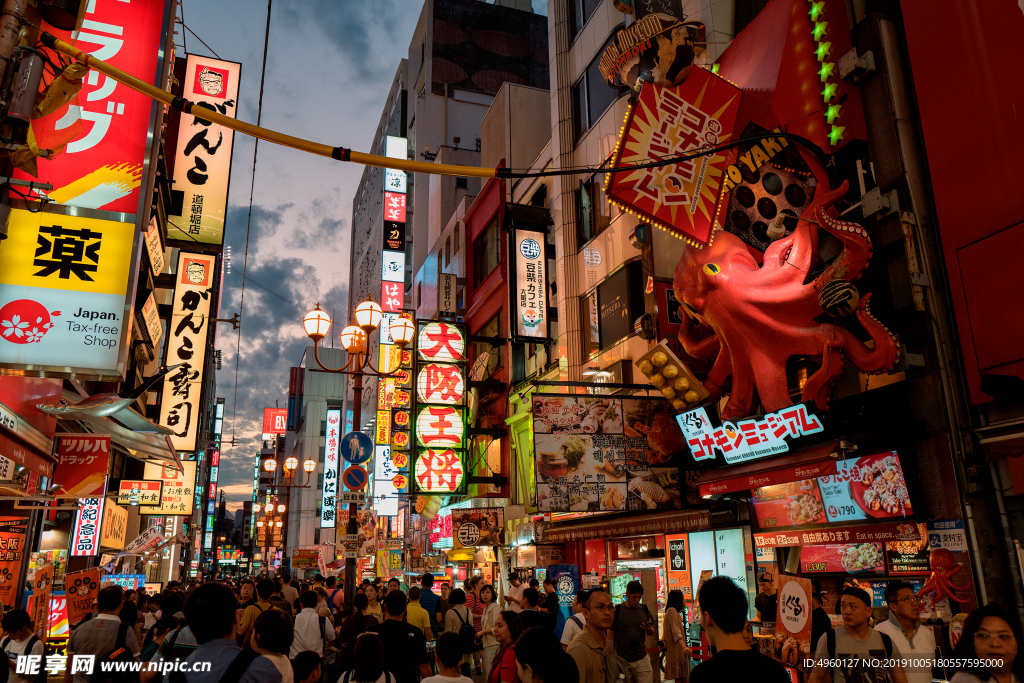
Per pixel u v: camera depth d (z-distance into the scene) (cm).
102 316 825
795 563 1170
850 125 1104
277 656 489
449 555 2819
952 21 988
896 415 1025
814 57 1163
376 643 546
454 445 2148
